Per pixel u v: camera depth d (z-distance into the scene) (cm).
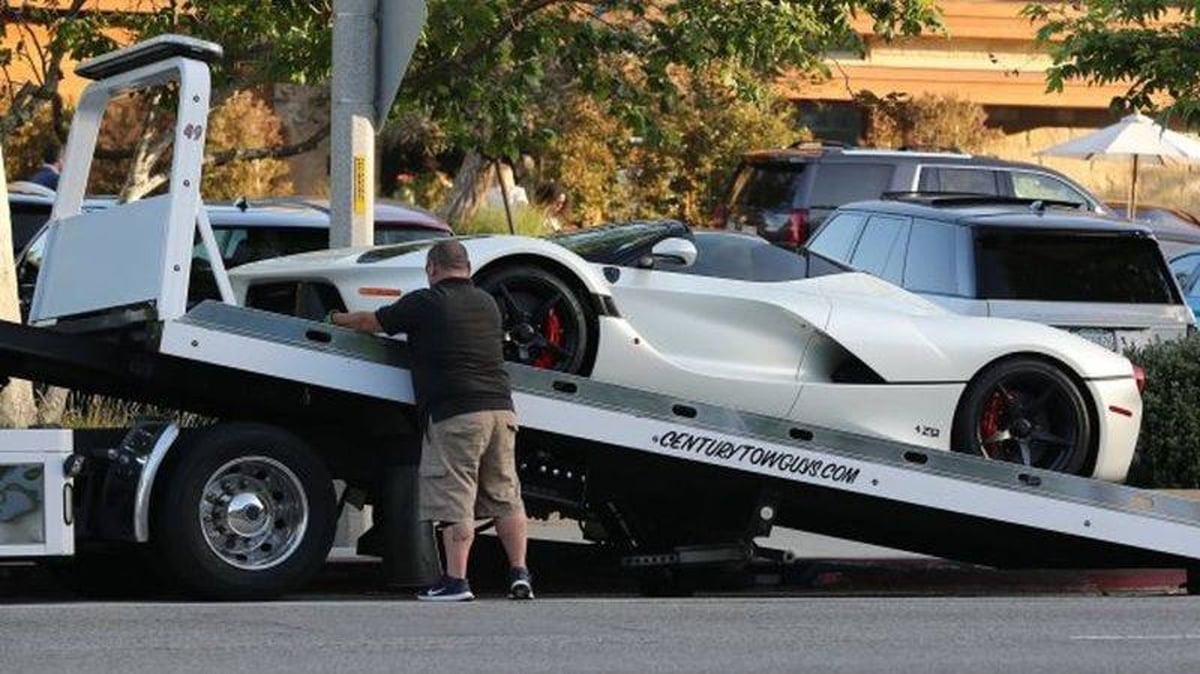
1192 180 6091
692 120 4578
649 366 1883
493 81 2805
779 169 3656
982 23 5750
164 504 1655
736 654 1423
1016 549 2077
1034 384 2055
